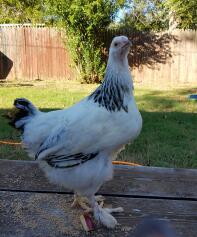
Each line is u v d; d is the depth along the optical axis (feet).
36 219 3.32
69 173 3.34
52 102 13.42
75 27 19.42
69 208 3.51
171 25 24.88
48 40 21.65
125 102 3.34
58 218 3.34
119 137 3.32
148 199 3.64
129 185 3.90
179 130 9.47
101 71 20.20
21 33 21.88
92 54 19.90
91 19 19.12
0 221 3.27
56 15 19.51
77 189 3.42
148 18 28.43
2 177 4.07
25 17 28.27
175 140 8.64
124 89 3.34
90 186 3.36
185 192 3.76
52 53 21.77
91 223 3.21
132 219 3.32
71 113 3.34
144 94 15.89
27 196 3.71
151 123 10.10
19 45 22.08
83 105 3.42
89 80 20.26
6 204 3.55
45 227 3.20
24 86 18.34
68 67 21.72
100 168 3.34
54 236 3.08
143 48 21.12
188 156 7.57
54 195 3.74
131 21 28.14
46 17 20.95
